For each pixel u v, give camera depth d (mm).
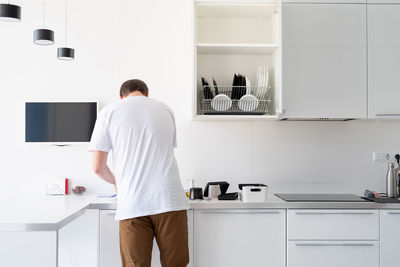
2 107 2826
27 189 2820
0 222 1676
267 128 2887
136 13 2898
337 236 2336
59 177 2830
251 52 2842
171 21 2904
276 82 2639
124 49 2885
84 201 2416
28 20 2859
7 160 2820
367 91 2557
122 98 2211
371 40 2566
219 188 2600
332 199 2465
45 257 1990
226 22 2926
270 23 2908
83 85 2861
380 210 2344
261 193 2369
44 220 1731
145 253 1956
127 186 1931
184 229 2023
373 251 2334
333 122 2895
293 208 2350
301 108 2533
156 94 2883
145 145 1951
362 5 2566
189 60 2895
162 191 1925
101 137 1993
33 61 2850
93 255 2713
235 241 2338
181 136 2869
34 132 2787
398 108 2564
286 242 2346
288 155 2883
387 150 2900
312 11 2553
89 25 2881
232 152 2875
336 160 2889
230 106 2668
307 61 2543
